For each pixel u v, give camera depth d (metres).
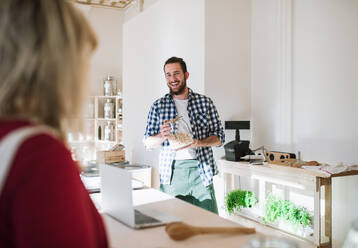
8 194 0.48
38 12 0.53
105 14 7.01
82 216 0.53
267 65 3.60
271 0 3.54
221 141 2.80
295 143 3.36
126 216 1.31
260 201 3.41
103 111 6.83
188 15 3.69
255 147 3.75
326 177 2.50
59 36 0.54
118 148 4.37
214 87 3.53
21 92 0.52
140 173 3.96
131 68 4.95
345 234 2.93
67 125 0.60
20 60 0.51
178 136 2.48
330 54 3.03
